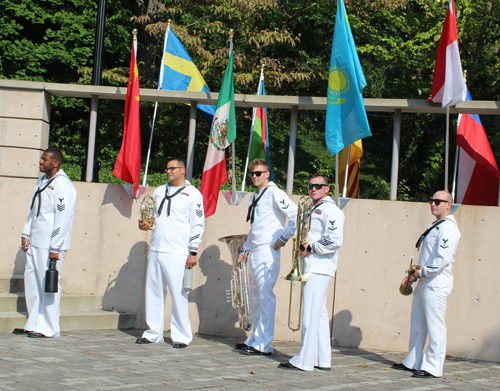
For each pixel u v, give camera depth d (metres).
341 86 6.06
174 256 5.73
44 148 7.00
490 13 14.98
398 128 6.55
